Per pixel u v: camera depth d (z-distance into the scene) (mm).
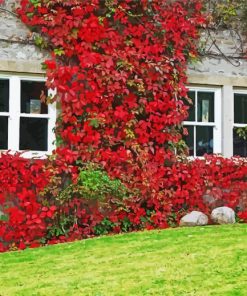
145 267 7262
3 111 10359
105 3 10680
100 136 10562
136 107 10773
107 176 10336
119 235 9516
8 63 10297
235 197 11383
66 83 10414
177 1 11250
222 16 11625
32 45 10445
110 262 7637
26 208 10156
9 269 7711
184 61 11234
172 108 11008
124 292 6355
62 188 10391
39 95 10539
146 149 10781
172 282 6590
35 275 7281
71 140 10430
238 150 11742
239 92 11820
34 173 10242
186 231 9438
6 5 10398
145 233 9508
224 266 7059
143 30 10906
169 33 11109
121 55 10672
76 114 10414
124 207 10539
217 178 11312
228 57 11672
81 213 10375
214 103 11648
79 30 10500
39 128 10500
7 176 10070
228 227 9742
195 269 7023
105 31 10633
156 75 10891
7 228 10047
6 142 10336
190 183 11094
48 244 10055
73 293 6430
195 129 11492
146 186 10688
